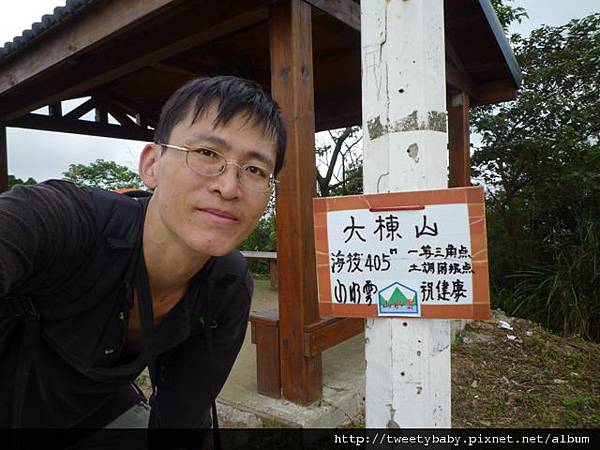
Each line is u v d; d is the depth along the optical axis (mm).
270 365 2568
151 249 989
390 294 1107
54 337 967
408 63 1112
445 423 1146
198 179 903
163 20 2912
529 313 5273
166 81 4957
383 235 1111
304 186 2398
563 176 5543
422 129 1105
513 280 5922
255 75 4625
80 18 2885
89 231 914
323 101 5637
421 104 1105
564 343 4176
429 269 1073
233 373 3012
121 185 10953
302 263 2383
